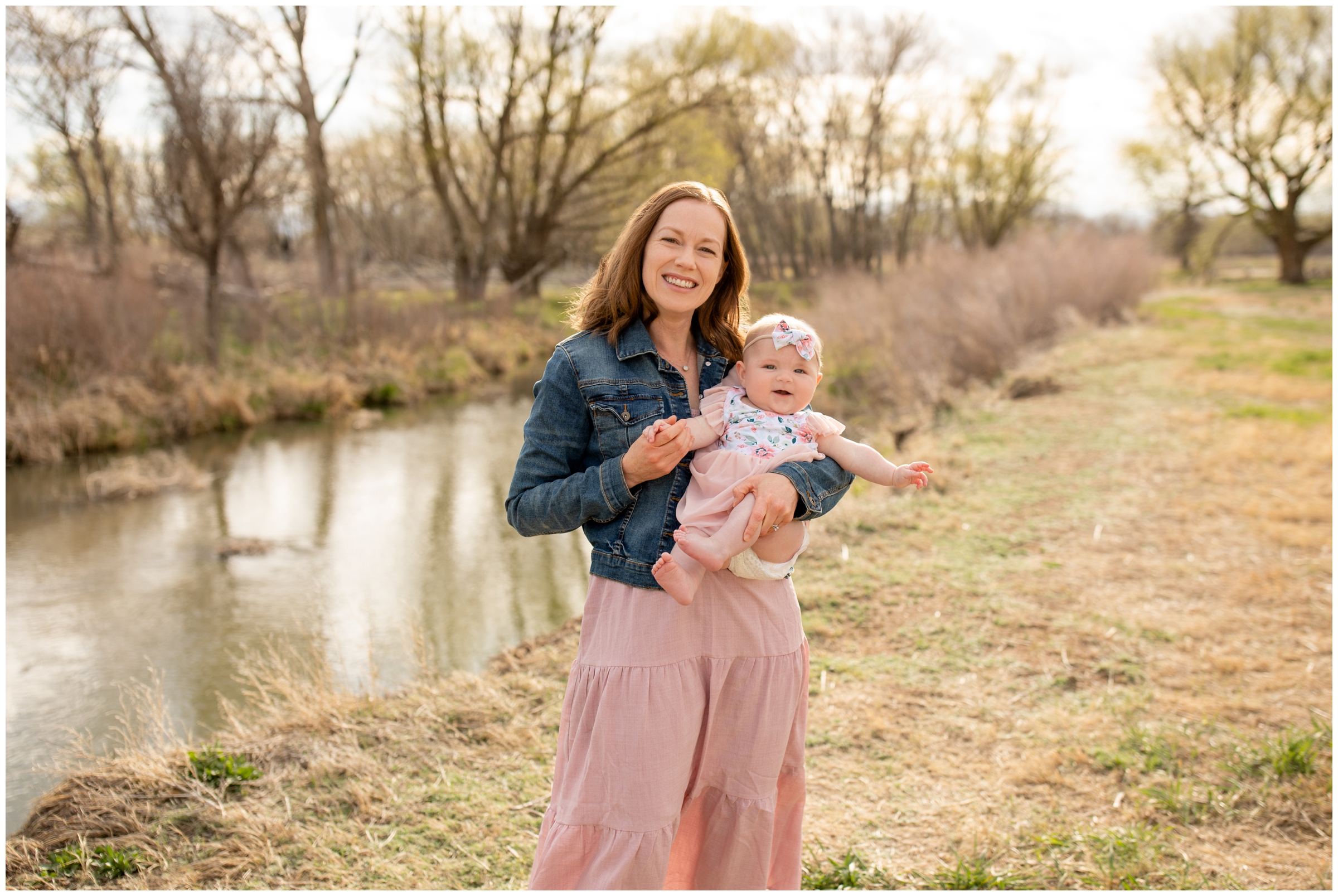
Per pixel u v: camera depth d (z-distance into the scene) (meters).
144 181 15.58
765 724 1.95
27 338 11.04
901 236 36.72
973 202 42.28
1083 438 9.07
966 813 3.15
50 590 6.38
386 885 2.75
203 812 3.18
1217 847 2.94
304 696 4.07
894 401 11.18
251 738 3.77
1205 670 4.26
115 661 5.17
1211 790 3.24
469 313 20.98
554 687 4.18
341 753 3.54
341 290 20.06
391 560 7.03
